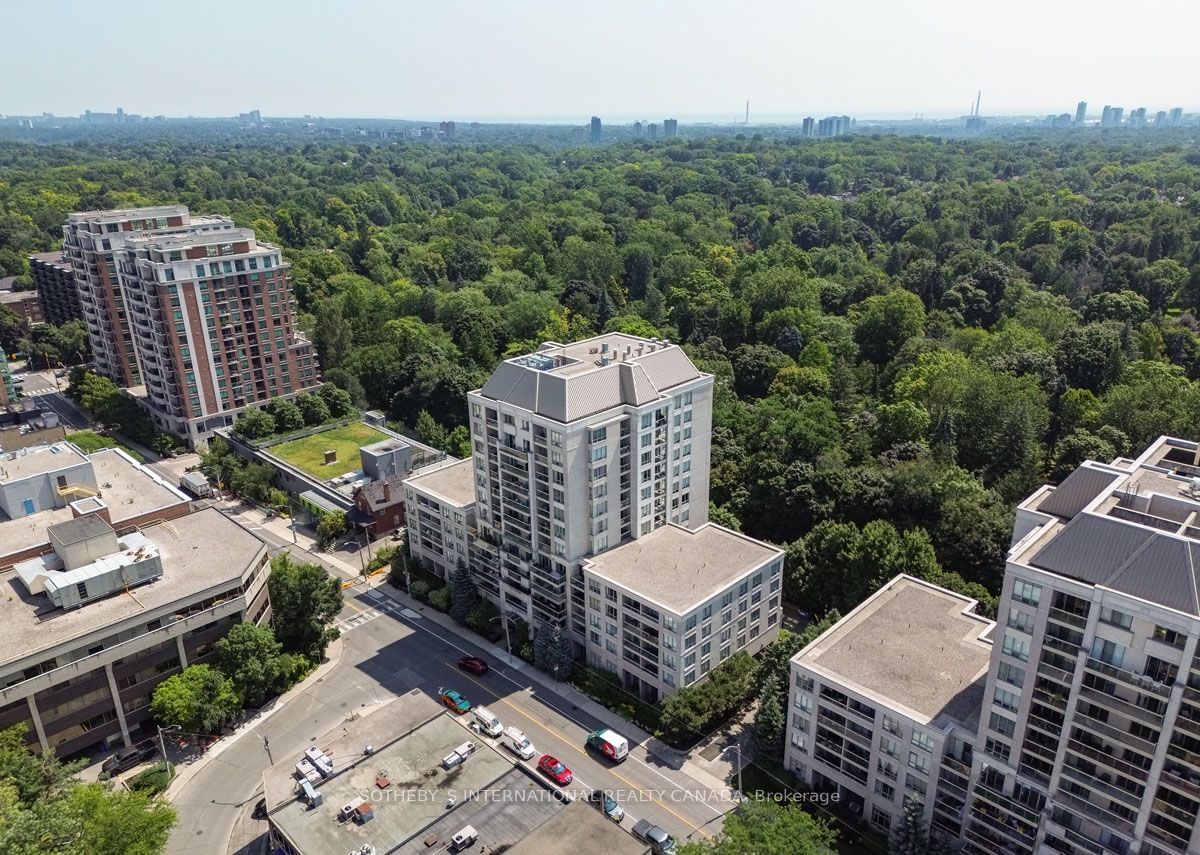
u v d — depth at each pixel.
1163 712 68.88
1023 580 74.19
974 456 159.25
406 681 119.31
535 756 103.62
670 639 105.69
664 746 105.12
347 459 183.75
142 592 111.38
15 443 183.00
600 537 119.25
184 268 188.38
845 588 123.88
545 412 113.19
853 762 92.06
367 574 148.00
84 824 81.19
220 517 133.12
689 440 127.25
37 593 110.31
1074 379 179.62
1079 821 76.50
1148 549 69.69
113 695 105.44
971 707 86.06
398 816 87.00
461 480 143.75
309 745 106.75
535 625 123.81
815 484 142.62
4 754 88.38
